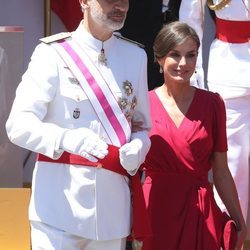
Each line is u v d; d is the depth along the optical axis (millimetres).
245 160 15359
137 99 10695
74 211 10070
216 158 12242
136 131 10727
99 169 10141
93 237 10141
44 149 9773
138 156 10180
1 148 14445
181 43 12016
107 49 10414
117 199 10266
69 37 10383
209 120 12016
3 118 14328
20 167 14547
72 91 10156
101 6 10070
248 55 14969
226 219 11938
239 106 15172
